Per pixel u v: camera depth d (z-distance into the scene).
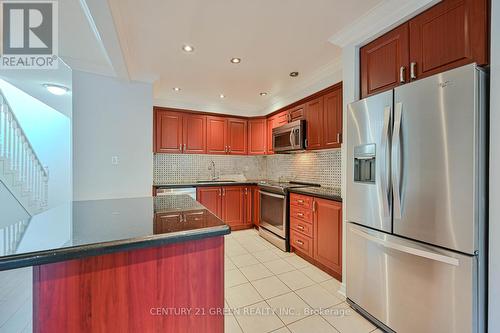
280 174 4.29
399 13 1.57
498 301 1.15
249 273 2.46
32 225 1.08
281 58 2.45
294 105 3.43
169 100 3.88
